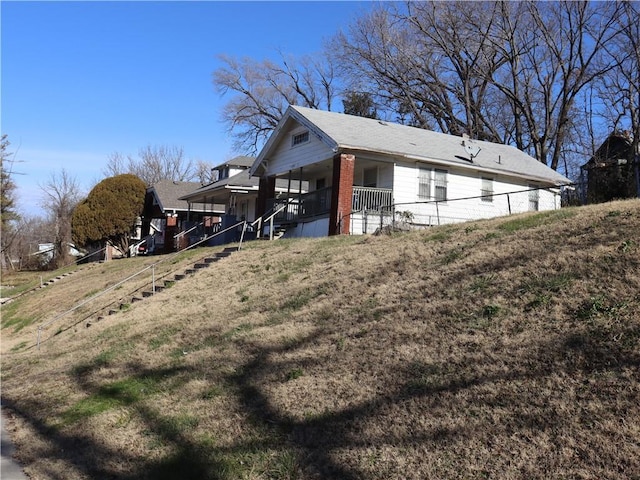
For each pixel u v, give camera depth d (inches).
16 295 1115.3
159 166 2829.7
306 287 424.2
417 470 180.5
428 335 267.4
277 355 304.8
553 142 1544.0
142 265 930.7
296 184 1231.5
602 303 240.1
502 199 911.0
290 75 2095.2
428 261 384.2
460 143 967.6
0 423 319.9
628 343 207.6
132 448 248.4
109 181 1414.9
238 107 2090.3
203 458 223.0
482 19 1513.3
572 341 221.1
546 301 259.4
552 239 342.6
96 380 361.7
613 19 1316.4
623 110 1301.7
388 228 559.5
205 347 362.3
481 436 186.9
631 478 152.7
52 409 326.0
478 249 372.5
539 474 163.3
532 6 1449.3
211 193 1269.7
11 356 553.6
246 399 265.7
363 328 301.4
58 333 628.1
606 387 189.9
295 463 204.1
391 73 1702.8
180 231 1397.6
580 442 170.7
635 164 655.1
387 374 244.1
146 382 328.8
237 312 425.1
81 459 248.7
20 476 240.8
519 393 201.8
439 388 220.7
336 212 740.0
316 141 840.3
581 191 748.6
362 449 199.8
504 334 245.0
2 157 1814.7
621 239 302.2
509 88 1577.3
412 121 1800.0
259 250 673.0
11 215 1828.2
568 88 1450.5
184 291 586.2
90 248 1491.1
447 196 848.3
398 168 803.4
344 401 234.5
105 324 557.3
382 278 379.9
